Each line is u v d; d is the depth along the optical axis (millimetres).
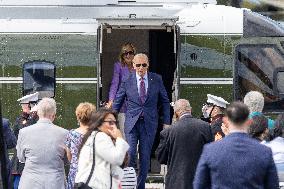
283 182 26078
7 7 39312
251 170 21578
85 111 28500
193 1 40000
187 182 29422
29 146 28828
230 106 22141
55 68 39000
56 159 28953
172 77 41469
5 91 39062
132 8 39469
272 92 39500
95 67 38906
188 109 29938
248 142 21891
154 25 38062
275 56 39469
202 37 39312
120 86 37188
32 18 39219
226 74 39375
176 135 29531
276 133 27172
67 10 39188
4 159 25203
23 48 39094
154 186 38781
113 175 25422
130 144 36188
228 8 39719
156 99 36594
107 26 38406
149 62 41594
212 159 21812
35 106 34719
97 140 25188
